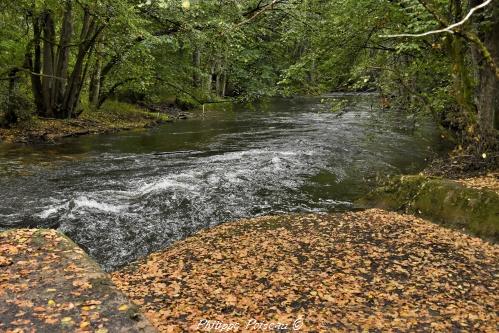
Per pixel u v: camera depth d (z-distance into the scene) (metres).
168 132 22.56
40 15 20.36
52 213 10.07
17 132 19.22
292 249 8.37
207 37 14.74
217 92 23.94
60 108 22.77
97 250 8.67
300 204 11.65
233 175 13.77
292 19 14.39
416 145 19.03
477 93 13.45
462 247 8.48
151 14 17.48
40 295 4.29
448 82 15.23
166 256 8.17
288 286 6.83
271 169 14.66
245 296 6.48
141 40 21.28
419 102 15.86
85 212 10.25
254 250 8.33
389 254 8.12
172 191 11.91
